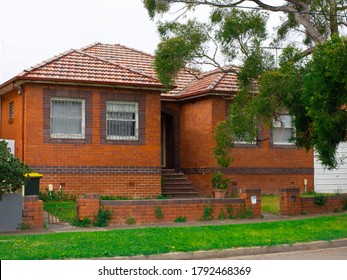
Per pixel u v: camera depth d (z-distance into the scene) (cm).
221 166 2302
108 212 1695
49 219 1766
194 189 2627
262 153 2622
